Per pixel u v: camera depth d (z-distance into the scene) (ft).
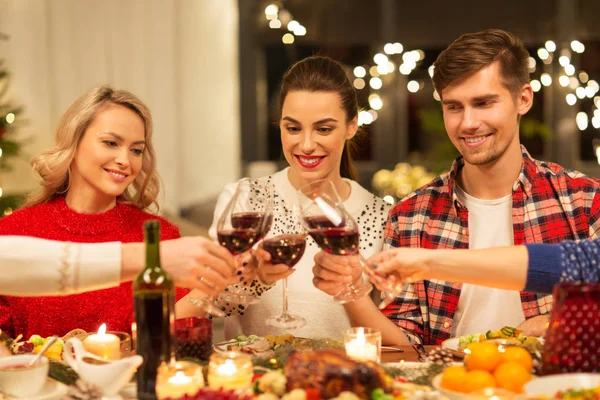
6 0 16.63
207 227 18.56
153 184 8.29
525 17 22.90
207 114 20.02
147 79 18.58
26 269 5.02
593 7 22.57
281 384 4.47
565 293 4.57
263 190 5.56
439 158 19.60
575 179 7.41
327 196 5.62
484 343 4.83
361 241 7.77
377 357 5.11
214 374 4.70
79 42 17.65
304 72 7.13
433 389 4.76
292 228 7.64
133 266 5.11
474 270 5.27
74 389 4.70
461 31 23.15
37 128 16.98
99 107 7.52
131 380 5.15
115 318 7.42
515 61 6.89
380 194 21.67
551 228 7.32
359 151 8.20
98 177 7.59
